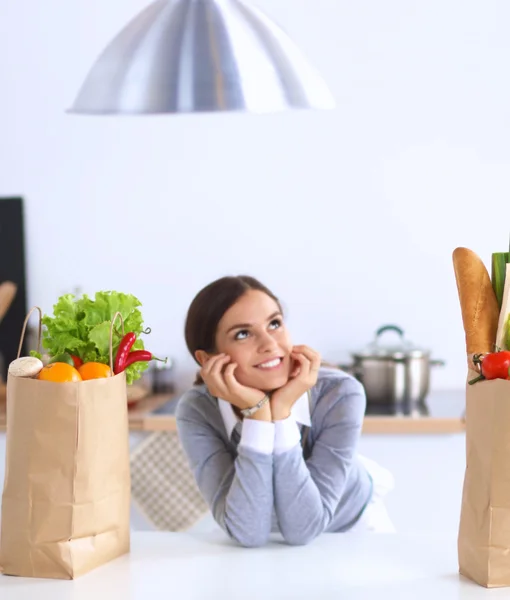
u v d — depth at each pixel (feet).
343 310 12.49
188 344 6.24
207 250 12.53
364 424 10.60
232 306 5.88
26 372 4.77
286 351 5.90
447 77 12.23
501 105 12.23
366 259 12.43
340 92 12.28
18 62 12.48
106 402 4.87
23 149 12.56
